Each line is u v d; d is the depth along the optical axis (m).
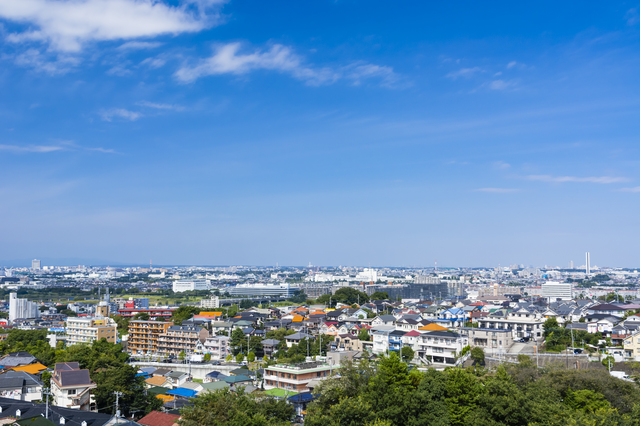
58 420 93.88
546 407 82.25
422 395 88.75
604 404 89.19
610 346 171.25
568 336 180.25
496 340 178.62
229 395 94.75
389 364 104.75
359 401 84.94
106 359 150.62
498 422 83.81
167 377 165.88
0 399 105.69
